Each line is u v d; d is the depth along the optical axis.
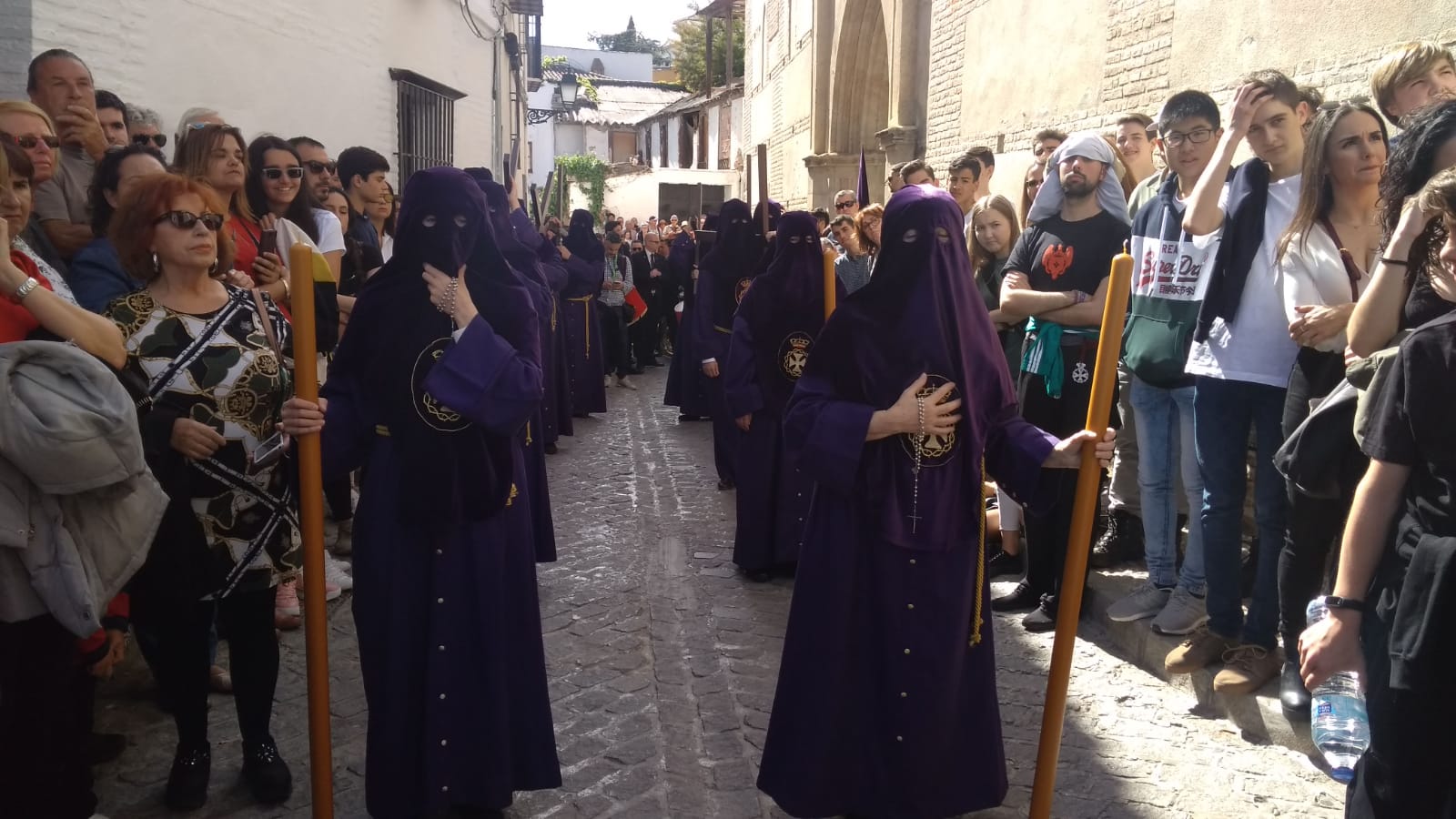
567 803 3.42
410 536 3.04
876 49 16.86
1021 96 9.74
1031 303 4.60
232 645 3.38
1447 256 2.08
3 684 2.64
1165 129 4.24
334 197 5.54
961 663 3.03
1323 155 3.54
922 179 6.88
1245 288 3.86
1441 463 2.04
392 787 3.06
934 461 2.99
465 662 3.07
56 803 2.83
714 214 11.70
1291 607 3.69
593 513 6.97
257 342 3.32
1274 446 3.86
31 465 2.50
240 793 3.44
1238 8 6.34
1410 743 2.06
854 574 3.02
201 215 3.18
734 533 6.28
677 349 10.86
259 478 3.28
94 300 3.57
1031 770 3.61
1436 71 3.51
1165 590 4.57
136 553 2.79
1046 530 4.91
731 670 4.48
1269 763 3.63
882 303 3.03
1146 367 4.29
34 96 4.44
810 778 3.01
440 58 12.22
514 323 3.13
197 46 7.26
